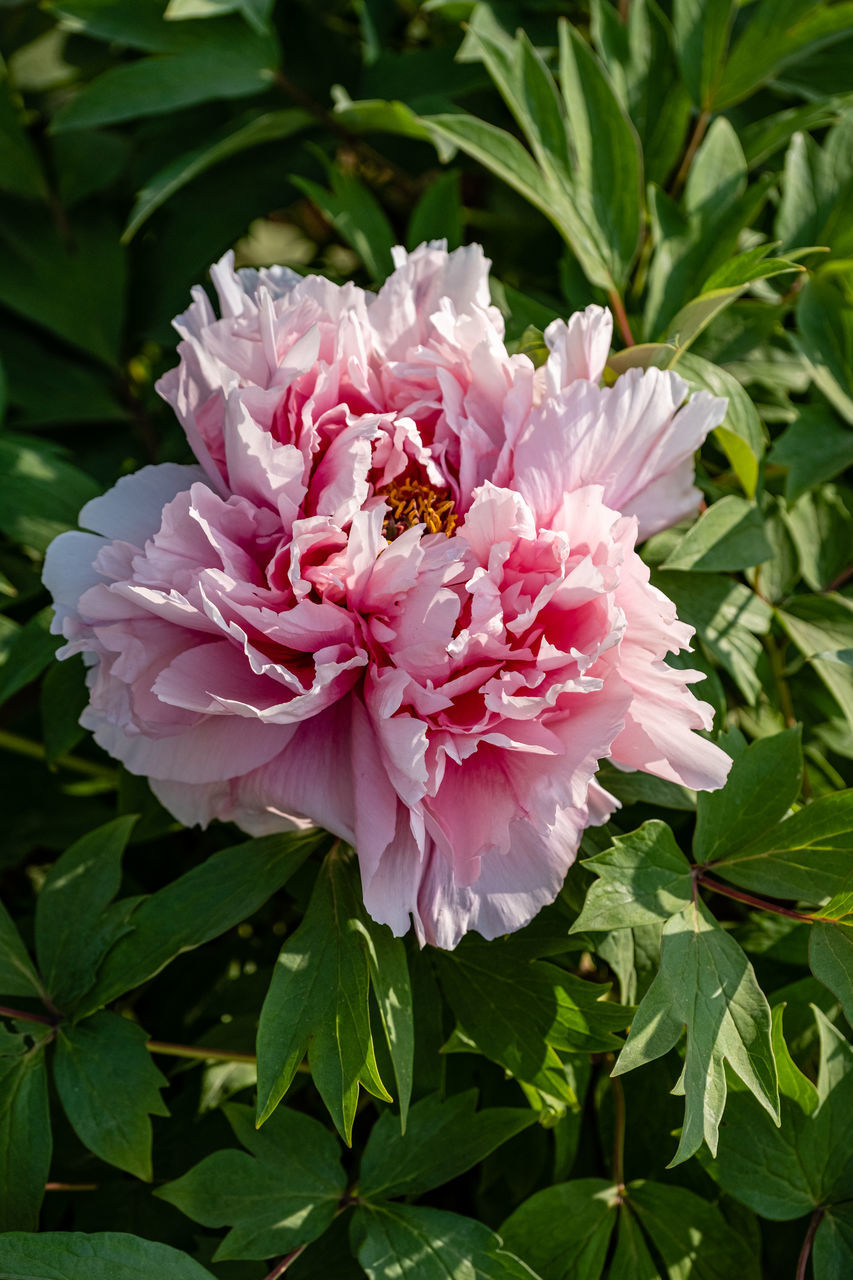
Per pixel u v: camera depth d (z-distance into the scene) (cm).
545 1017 50
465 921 47
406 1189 50
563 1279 50
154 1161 56
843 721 57
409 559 46
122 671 48
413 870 46
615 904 47
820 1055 50
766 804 50
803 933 54
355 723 48
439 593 46
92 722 49
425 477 50
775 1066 47
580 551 47
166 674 47
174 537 47
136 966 50
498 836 46
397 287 50
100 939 50
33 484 57
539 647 47
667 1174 53
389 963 48
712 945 48
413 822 45
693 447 50
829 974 48
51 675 55
